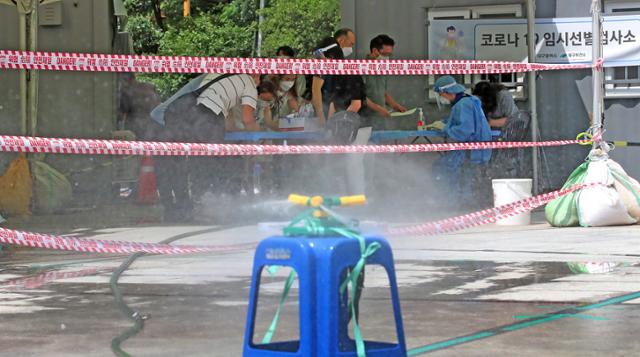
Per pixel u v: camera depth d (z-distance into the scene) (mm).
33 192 24000
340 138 22688
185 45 87125
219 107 21984
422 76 29297
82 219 22422
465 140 24266
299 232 6160
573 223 19453
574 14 29172
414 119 29031
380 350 6180
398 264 13469
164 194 22562
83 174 28250
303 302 5906
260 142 23812
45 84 28422
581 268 12922
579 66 19781
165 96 74438
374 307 9906
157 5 93188
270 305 10156
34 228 20203
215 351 7930
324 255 5875
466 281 11797
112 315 9766
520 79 28984
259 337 8469
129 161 28594
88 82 28625
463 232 18500
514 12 29281
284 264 6059
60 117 28547
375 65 18250
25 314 9883
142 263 14148
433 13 29312
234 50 89188
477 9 29281
